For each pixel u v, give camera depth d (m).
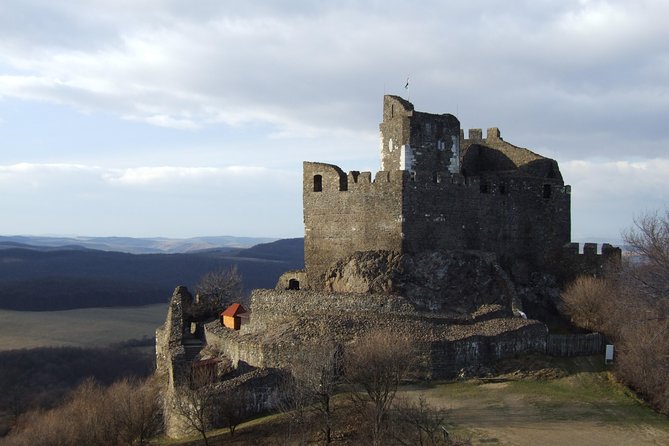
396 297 57.81
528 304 66.44
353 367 44.31
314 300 60.69
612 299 60.34
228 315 70.12
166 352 70.56
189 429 48.62
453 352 51.09
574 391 48.06
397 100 68.06
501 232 69.75
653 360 48.50
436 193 65.62
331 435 40.91
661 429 40.94
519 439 38.59
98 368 114.12
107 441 54.16
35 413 86.12
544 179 71.81
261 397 48.12
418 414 39.34
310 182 70.31
